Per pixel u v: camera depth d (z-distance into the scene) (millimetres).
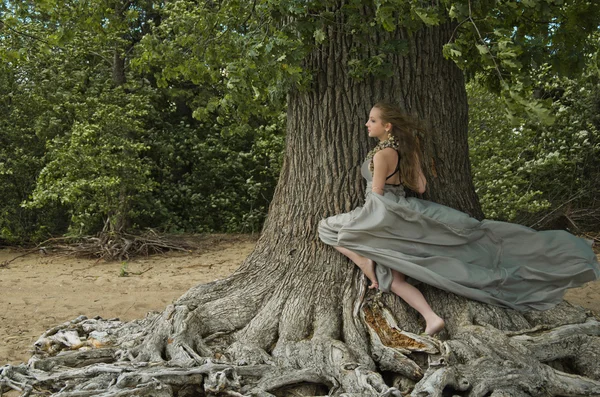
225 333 4789
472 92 10977
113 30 7117
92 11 6648
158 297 7770
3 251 11656
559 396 4102
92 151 11281
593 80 12352
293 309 4812
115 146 11508
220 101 5938
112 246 11070
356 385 3977
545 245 4723
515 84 4055
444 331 4621
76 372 4215
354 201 5098
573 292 7887
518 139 11625
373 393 3850
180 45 6652
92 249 11164
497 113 11336
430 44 5172
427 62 5164
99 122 11547
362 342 4473
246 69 4730
